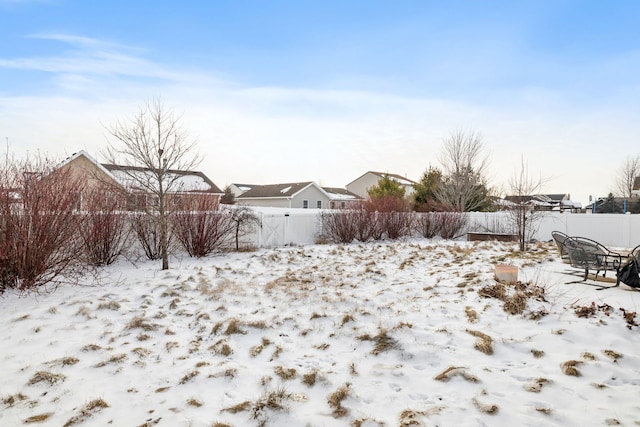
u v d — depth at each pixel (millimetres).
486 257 9789
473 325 4531
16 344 4434
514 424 2664
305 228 15094
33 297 6352
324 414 2906
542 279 6547
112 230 9289
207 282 7355
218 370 3713
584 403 2889
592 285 6043
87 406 3109
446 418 2762
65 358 4000
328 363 3832
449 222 17047
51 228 6941
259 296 6371
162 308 5840
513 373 3414
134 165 9727
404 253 11539
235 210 12297
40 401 3260
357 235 15516
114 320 5262
